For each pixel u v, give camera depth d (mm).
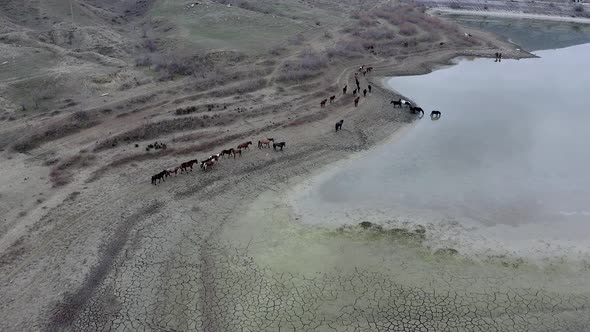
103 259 30438
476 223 34938
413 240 33031
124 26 79250
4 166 39375
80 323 26062
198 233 33312
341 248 32188
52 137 43938
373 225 34594
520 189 39344
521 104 57969
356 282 29234
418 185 39875
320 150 45719
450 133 49750
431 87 64188
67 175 38969
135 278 29078
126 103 50781
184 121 48469
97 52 63219
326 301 27859
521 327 26328
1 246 30859
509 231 34156
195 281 29031
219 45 67812
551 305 27734
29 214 34000
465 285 29062
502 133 49781
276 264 30609
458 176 41281
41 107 48188
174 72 58969
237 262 30703
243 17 82812
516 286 29062
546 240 33281
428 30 89750
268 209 36438
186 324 26266
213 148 44906
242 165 42281
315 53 70312
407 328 26281
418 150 46000
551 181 40594
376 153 45500
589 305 27766
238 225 34438
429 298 28094
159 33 74812
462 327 26312
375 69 70625
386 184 40031
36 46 61062
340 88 61250
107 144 43625
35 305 26938
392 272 30047
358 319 26781
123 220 34156
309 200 37719
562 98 60156
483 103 58375
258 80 59656
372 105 56688
